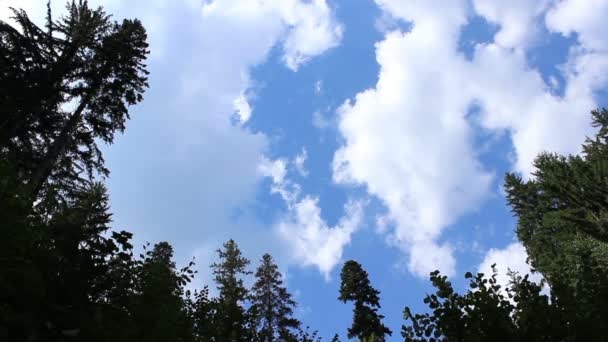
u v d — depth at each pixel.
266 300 27.95
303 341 10.25
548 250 24.27
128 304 4.33
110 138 19.02
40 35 16.70
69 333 3.06
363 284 28.05
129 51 19.53
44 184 14.86
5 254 3.27
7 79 14.23
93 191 15.88
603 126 27.34
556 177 25.62
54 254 3.68
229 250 28.25
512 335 3.58
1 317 2.87
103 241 4.16
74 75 17.47
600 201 23.67
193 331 6.62
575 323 3.49
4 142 13.65
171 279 5.77
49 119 15.92
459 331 3.76
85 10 20.12
